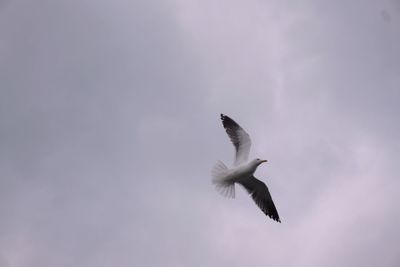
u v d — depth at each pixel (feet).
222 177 52.85
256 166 52.26
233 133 54.60
